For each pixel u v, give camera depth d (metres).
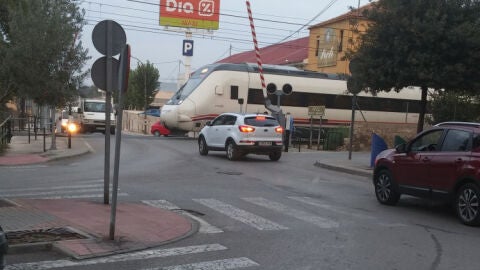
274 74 30.55
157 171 15.30
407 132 27.83
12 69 18.08
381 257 6.66
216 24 49.06
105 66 8.66
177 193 11.41
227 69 29.25
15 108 41.72
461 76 14.34
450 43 14.06
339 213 9.73
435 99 24.05
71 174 14.04
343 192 12.58
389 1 14.85
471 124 9.33
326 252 6.85
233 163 18.31
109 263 6.05
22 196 10.37
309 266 6.18
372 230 8.30
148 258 6.32
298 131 30.95
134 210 9.11
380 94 33.56
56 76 18.47
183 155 20.62
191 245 7.05
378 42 15.25
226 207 9.94
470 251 7.05
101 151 21.62
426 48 14.42
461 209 8.96
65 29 18.44
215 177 14.35
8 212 8.40
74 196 10.52
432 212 10.13
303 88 31.16
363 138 26.91
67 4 19.53
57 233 7.16
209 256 6.52
